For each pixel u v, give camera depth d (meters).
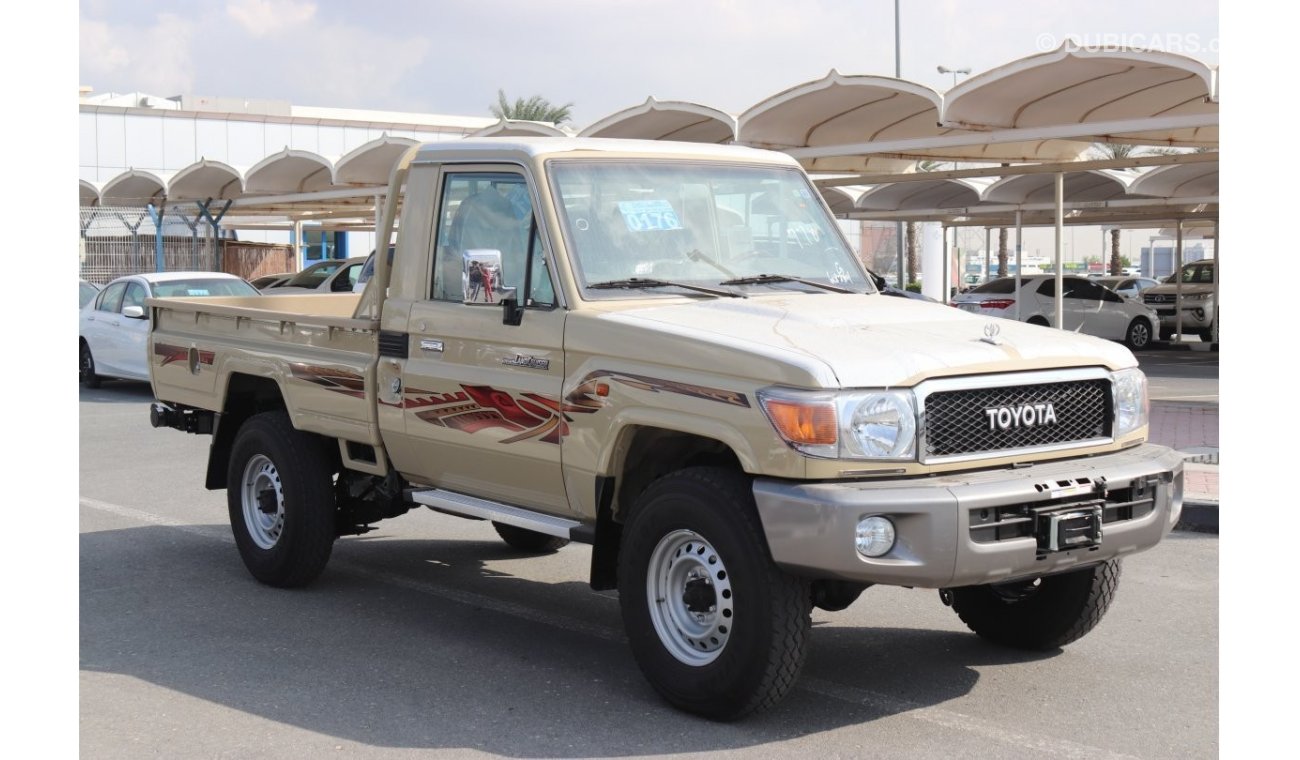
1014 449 5.20
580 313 5.73
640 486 5.82
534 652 6.44
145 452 13.35
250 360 7.75
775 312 5.71
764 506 4.94
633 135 21.62
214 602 7.42
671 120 20.73
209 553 8.73
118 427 15.30
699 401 5.20
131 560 8.50
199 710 5.57
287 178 31.05
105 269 42.28
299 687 5.88
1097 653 6.36
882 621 6.99
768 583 5.03
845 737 5.20
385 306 6.79
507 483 6.23
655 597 5.48
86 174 46.44
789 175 6.84
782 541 4.90
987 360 5.15
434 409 6.45
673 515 5.31
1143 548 5.44
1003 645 6.47
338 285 26.52
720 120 19.83
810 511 4.81
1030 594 6.25
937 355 5.10
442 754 5.04
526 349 5.95
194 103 59.69
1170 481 5.51
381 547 8.98
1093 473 5.21
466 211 6.39
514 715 5.48
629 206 6.16
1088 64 15.93
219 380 8.07
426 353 6.52
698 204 6.38
